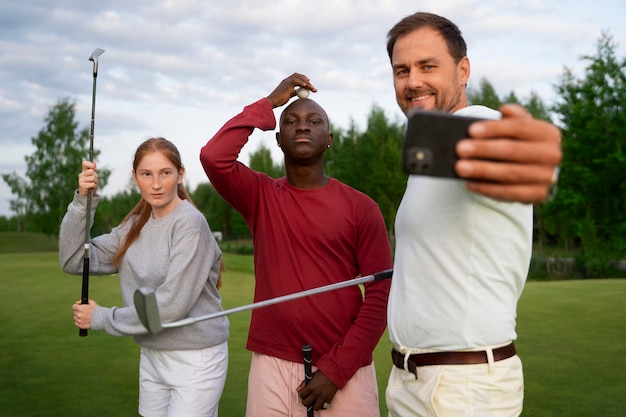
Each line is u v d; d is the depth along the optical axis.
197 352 2.68
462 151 0.88
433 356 1.70
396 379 1.87
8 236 46.94
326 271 2.53
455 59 1.86
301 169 2.60
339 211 2.56
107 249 2.88
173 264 2.58
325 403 2.46
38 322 6.93
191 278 2.58
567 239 25.00
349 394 2.52
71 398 4.17
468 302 1.63
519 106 0.91
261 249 2.61
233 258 15.37
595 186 23.28
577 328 6.34
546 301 8.04
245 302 8.59
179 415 2.62
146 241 2.74
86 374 4.77
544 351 5.35
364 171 37.88
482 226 1.60
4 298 8.97
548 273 24.09
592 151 23.41
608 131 23.22
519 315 7.09
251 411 2.62
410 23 1.86
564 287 9.52
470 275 1.63
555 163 0.88
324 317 2.50
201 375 2.67
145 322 1.61
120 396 4.21
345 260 2.58
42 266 14.42
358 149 38.44
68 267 2.83
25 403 4.05
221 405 3.98
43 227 41.62
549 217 25.09
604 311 7.28
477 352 1.65
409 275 1.75
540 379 4.47
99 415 3.82
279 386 2.54
